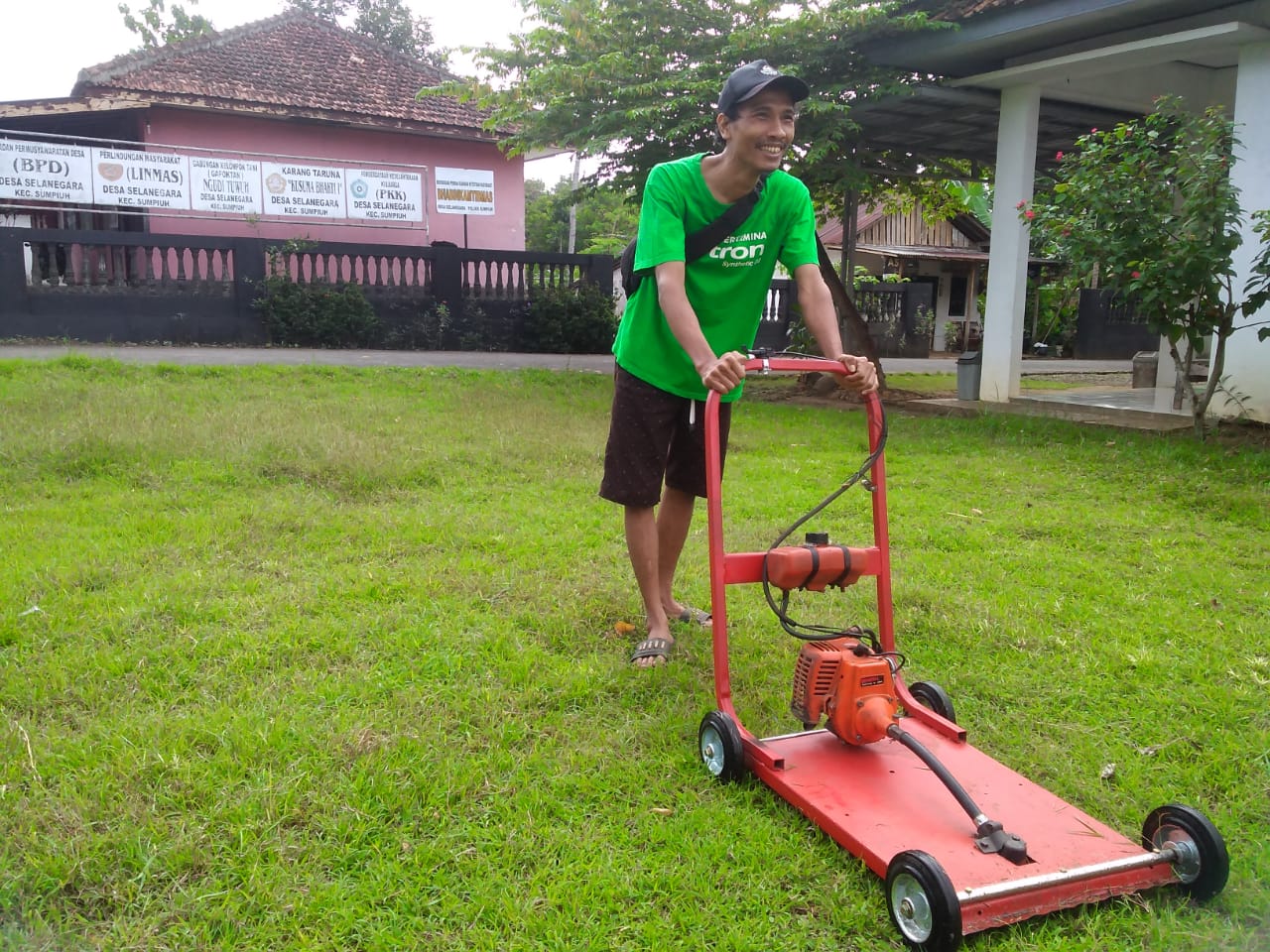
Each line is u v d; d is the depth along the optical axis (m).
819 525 5.18
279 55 17.48
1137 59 9.02
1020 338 10.56
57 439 5.91
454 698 2.93
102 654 3.09
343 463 5.88
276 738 2.59
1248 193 8.52
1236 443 7.82
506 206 17.91
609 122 10.16
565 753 2.65
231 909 1.96
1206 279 7.28
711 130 10.15
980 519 5.48
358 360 11.79
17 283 12.16
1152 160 7.51
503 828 2.28
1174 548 4.94
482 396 9.27
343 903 2.00
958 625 3.74
